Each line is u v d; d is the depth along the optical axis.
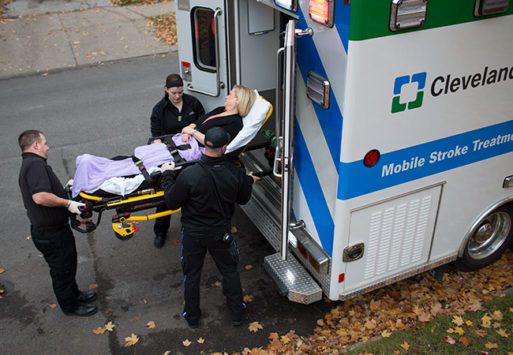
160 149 4.24
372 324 4.14
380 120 3.25
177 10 5.05
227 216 3.82
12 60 10.73
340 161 3.30
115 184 3.93
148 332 4.23
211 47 4.93
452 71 3.35
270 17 4.71
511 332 4.02
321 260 3.68
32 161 3.73
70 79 9.84
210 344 4.09
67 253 4.05
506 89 3.67
